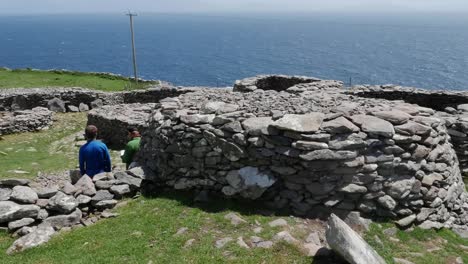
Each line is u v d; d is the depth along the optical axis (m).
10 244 8.06
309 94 14.00
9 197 9.05
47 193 9.31
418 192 9.48
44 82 38.31
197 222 8.81
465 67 182.62
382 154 9.25
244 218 9.01
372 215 9.31
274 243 8.01
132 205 9.71
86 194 9.54
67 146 19.50
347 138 9.16
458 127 13.68
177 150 10.23
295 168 9.28
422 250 8.51
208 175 9.99
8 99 27.27
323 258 7.64
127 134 19.19
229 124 9.73
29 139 21.19
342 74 174.12
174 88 28.16
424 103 18.67
